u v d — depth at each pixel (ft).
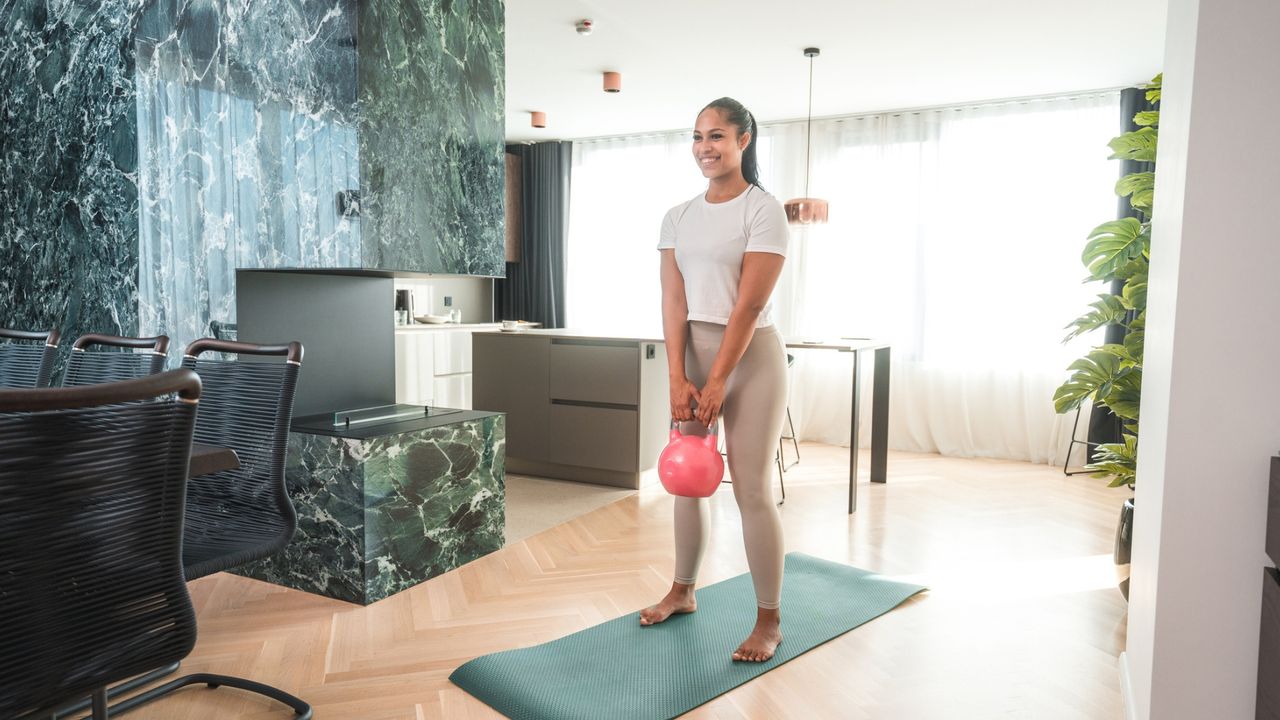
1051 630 7.87
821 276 19.43
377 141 8.43
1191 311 4.25
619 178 22.09
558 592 8.80
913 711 6.28
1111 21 12.80
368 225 8.33
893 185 18.65
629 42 14.16
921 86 16.55
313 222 8.52
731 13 12.73
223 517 6.33
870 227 18.92
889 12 12.59
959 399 18.03
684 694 6.42
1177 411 4.31
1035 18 12.73
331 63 8.28
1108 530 11.57
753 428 7.05
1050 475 15.74
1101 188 16.71
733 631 7.67
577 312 22.88
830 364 19.44
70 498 3.40
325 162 8.41
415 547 9.01
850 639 7.59
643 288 21.95
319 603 8.45
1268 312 4.12
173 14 9.25
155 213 9.49
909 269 18.57
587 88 17.19
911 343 18.57
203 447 5.51
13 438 3.15
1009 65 15.08
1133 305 8.33
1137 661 5.53
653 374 14.19
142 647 3.81
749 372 7.04
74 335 10.11
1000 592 8.93
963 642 7.57
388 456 8.61
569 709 6.16
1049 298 17.17
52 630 3.46
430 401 18.69
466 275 9.96
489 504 10.13
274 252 8.78
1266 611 3.91
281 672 6.85
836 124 19.24
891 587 8.91
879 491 14.12
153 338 6.84
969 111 17.88
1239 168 4.13
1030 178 17.33
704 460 7.05
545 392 14.66
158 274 9.52
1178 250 4.28
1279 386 4.13
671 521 11.79
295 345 6.13
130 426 3.56
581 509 12.51
